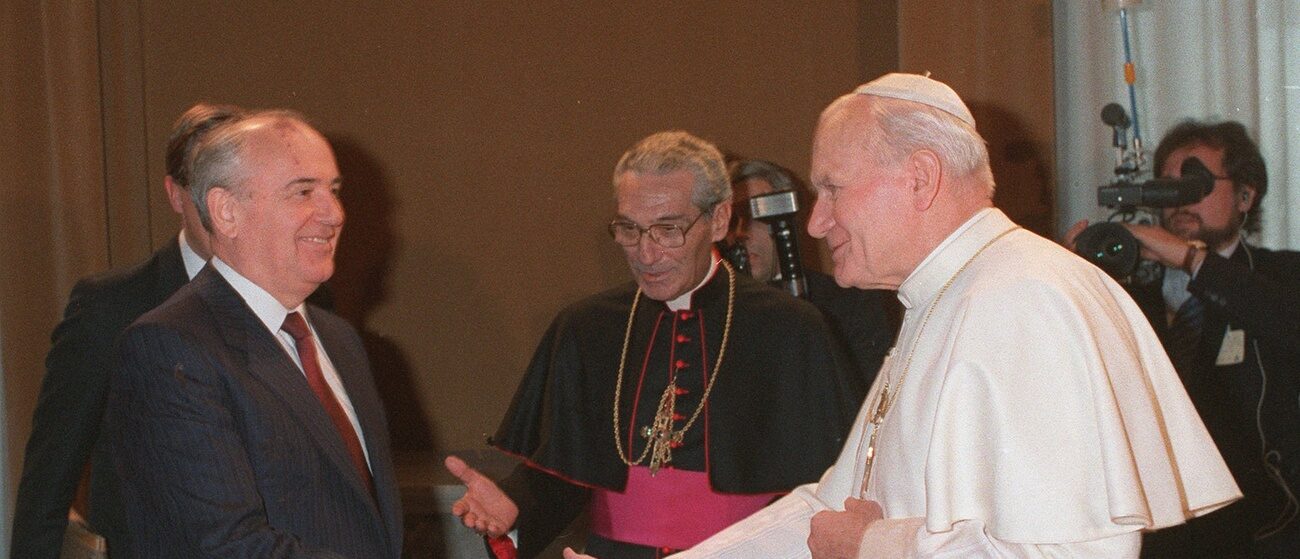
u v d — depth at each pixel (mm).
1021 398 1748
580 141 4613
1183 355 3232
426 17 4621
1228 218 3318
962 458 1743
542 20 4605
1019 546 1691
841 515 1907
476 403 4676
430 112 4637
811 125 4551
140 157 4605
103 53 4520
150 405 2016
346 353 2465
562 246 4637
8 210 4109
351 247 4637
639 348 2908
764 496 2777
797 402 2783
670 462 2797
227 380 2057
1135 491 1673
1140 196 3146
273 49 4637
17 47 4145
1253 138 3969
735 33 4566
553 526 2945
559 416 2910
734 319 2865
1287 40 3996
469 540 4086
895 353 2105
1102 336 1808
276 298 2217
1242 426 3154
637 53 4594
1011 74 4062
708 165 2795
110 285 2645
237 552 1969
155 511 2027
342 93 4641
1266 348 3154
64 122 4242
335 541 2107
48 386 2582
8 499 4051
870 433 2092
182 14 4629
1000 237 1970
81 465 2570
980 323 1812
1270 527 3145
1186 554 3189
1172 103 4023
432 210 4652
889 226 1979
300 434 2104
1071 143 4102
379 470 2346
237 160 2168
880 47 4516
